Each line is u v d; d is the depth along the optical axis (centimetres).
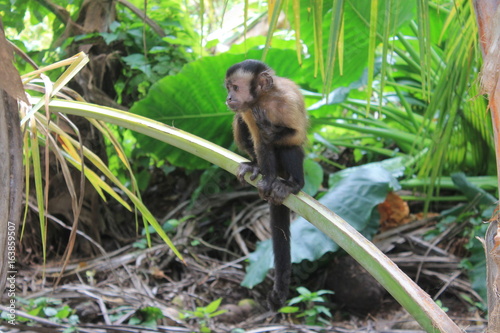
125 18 661
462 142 614
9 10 544
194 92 606
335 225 247
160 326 474
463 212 599
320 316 536
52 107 272
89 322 494
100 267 581
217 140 664
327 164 741
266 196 338
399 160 637
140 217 671
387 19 274
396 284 224
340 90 609
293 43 684
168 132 278
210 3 434
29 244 592
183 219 645
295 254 524
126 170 675
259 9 772
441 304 513
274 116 353
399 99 712
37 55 580
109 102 616
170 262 602
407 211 617
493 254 211
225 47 771
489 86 213
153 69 638
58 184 599
